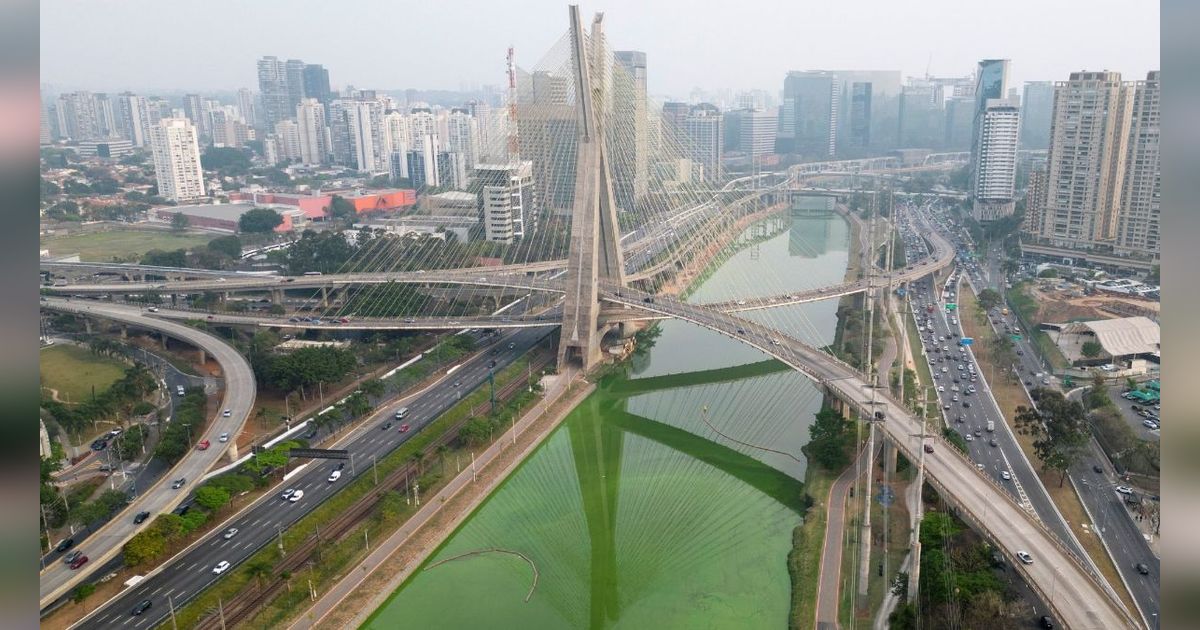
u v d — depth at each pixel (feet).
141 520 522.88
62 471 624.18
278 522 547.49
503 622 473.26
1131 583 451.53
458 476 630.74
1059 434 588.09
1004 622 406.41
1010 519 476.13
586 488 638.53
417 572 522.88
